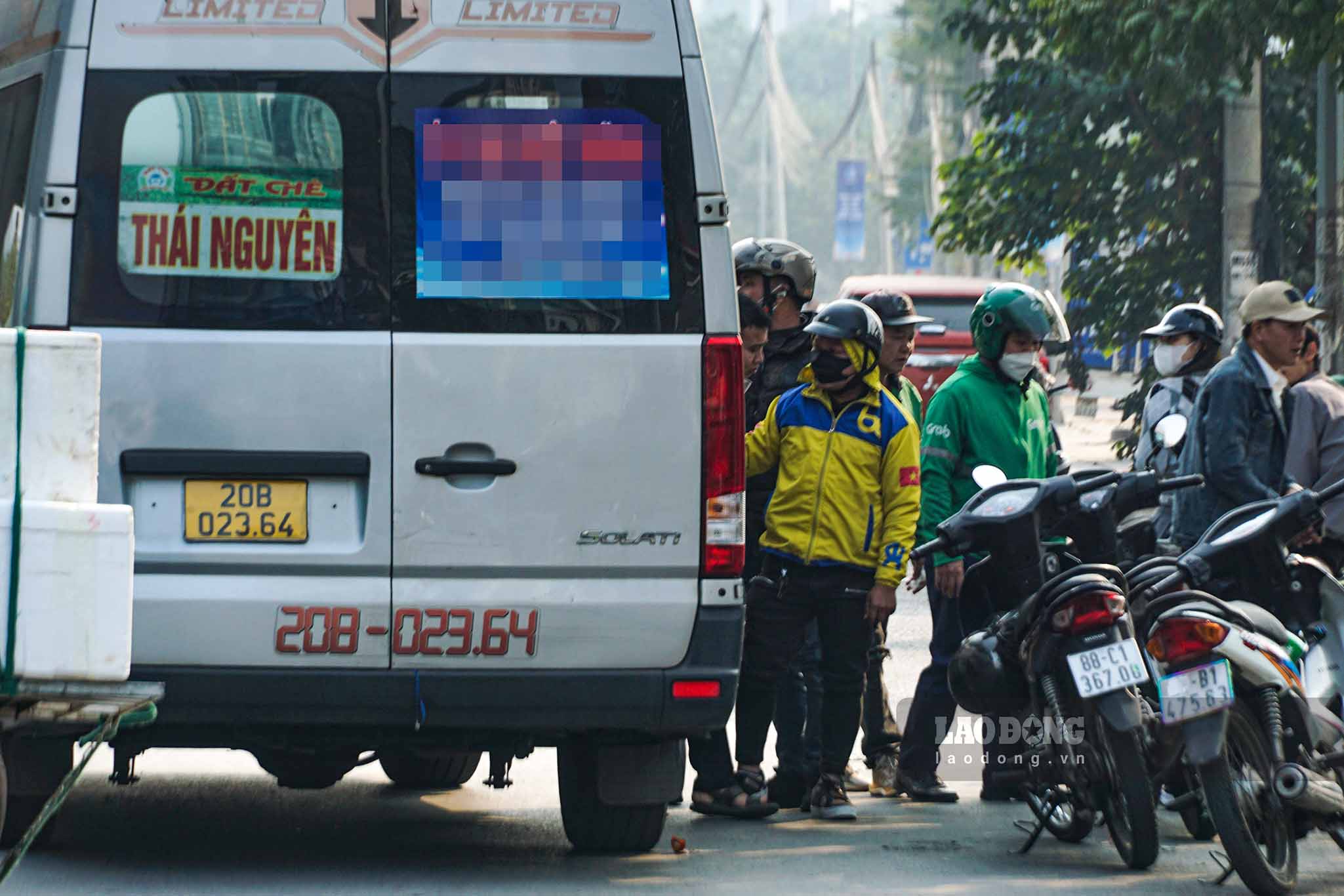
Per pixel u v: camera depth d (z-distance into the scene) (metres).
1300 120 55.25
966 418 22.06
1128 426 64.31
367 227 16.97
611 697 17.05
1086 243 56.44
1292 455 20.98
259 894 16.98
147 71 16.91
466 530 16.92
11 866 13.78
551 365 17.02
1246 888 17.70
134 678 16.78
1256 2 39.22
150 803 21.92
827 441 20.78
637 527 17.11
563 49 17.16
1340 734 17.98
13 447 13.28
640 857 19.19
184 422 16.81
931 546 18.66
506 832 20.59
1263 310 20.78
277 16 17.02
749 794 21.61
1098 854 19.48
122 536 13.29
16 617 13.19
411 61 17.06
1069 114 54.94
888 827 21.05
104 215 16.88
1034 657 18.06
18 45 18.39
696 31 17.30
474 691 16.94
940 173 58.00
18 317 16.89
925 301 57.16
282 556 16.83
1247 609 18.17
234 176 16.92
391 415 16.91
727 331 17.22
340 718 16.95
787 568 20.91
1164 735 17.98
